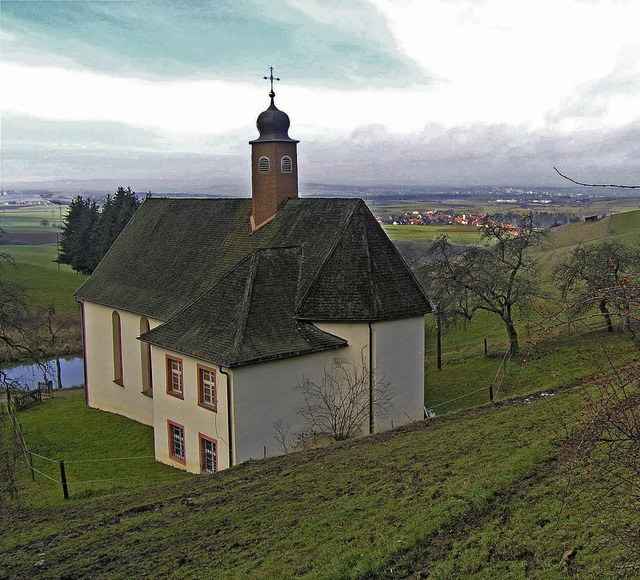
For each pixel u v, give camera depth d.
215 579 15.05
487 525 14.08
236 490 21.44
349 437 29.58
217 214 40.09
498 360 44.00
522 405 25.03
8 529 22.78
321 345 29.08
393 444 22.81
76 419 40.94
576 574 11.16
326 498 18.70
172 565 16.45
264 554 15.85
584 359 36.53
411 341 31.27
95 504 24.03
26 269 102.50
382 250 31.70
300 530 16.70
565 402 23.31
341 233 31.53
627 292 7.73
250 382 27.06
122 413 41.06
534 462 16.73
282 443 28.09
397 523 15.48
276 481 21.48
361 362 29.75
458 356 47.78
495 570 12.20
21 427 39.12
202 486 23.09
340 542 15.30
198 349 28.34
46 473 30.81
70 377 59.38
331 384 29.67
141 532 19.27
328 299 30.11
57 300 84.94
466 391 38.53
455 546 13.56
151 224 44.75
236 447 26.84
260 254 31.14
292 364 28.30
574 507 13.45
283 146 35.59
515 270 43.06
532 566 12.04
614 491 13.01
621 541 10.42
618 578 10.50
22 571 17.91
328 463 22.20
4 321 46.94
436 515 15.12
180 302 35.66
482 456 18.86
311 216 33.75
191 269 37.69
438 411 35.34
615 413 7.80
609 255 35.06
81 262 105.19
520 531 13.36
